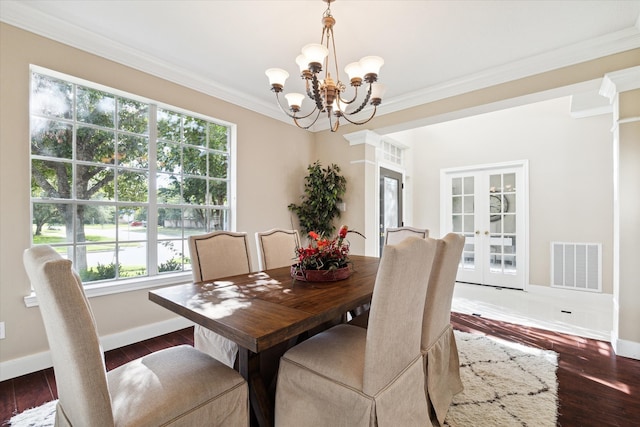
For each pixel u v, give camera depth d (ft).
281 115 13.26
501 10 6.89
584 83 8.38
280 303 4.69
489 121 16.10
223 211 11.55
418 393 4.65
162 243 9.78
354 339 4.96
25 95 7.01
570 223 13.71
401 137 17.52
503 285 15.56
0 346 6.65
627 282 7.80
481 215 16.42
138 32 7.81
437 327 5.57
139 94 8.93
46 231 7.56
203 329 6.41
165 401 3.43
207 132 11.05
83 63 7.86
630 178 7.72
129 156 9.05
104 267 8.55
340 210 13.83
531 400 5.91
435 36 7.89
